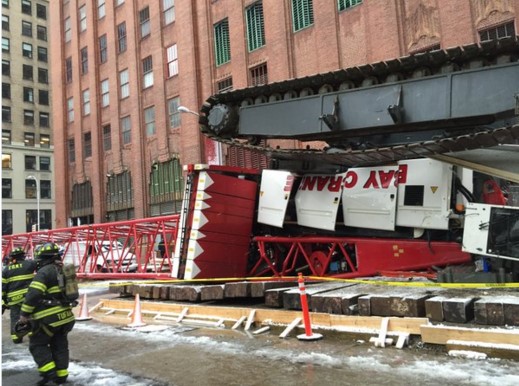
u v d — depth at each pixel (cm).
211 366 570
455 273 744
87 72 3850
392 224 841
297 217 991
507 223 678
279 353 604
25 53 6419
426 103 714
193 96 2861
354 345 624
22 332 520
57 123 4175
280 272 1043
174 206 3016
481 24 1733
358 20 2092
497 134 628
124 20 3481
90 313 1056
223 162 2517
